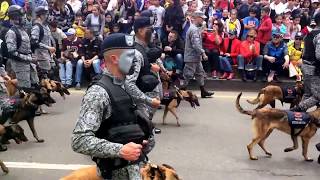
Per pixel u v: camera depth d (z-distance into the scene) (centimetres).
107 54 310
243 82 1223
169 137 801
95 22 1255
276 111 689
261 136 691
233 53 1228
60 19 1288
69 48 1189
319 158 684
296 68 1205
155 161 680
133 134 307
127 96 312
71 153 712
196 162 681
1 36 898
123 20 1277
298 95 902
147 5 1304
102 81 307
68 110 970
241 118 934
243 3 1313
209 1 1359
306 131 684
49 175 626
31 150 723
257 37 1223
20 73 872
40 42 985
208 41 1226
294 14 1305
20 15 875
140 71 531
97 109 299
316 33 757
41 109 934
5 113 743
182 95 884
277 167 668
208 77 1239
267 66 1215
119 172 313
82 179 429
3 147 711
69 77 1179
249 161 690
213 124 888
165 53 1180
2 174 627
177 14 1225
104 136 306
